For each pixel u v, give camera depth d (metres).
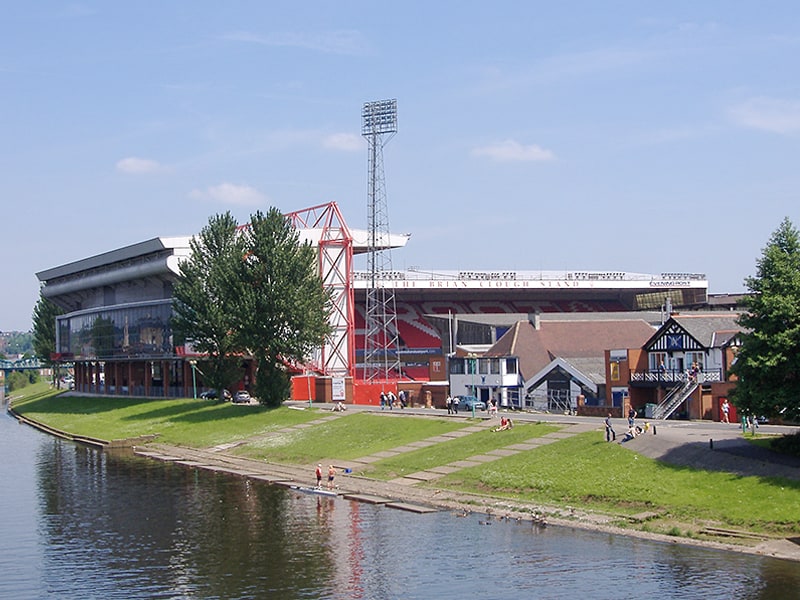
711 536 66.75
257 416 144.50
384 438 114.00
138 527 80.94
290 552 70.12
